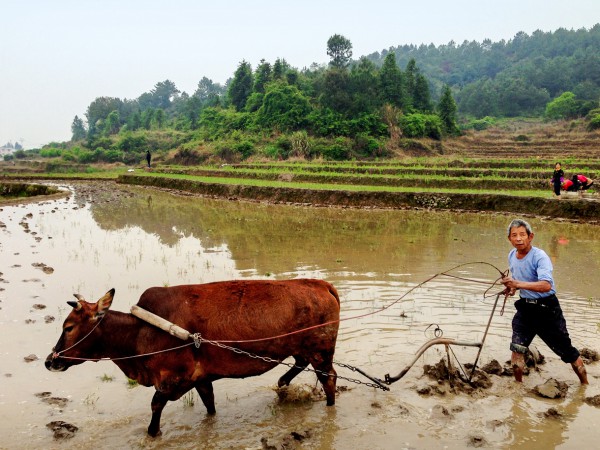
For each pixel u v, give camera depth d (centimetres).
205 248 1480
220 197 3175
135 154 8912
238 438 523
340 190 2648
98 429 538
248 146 6512
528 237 603
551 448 493
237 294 543
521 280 616
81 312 524
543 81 16038
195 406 592
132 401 598
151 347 520
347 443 511
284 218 2148
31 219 2127
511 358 651
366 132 6431
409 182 3009
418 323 821
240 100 8788
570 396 593
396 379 555
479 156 5162
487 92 14438
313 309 550
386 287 1034
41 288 1040
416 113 7256
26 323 825
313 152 6106
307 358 563
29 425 543
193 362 525
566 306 902
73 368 684
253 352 536
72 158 9031
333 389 579
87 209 2534
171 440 520
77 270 1205
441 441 511
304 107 6988
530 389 610
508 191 2544
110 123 14138
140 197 3256
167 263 1280
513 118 13138
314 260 1302
